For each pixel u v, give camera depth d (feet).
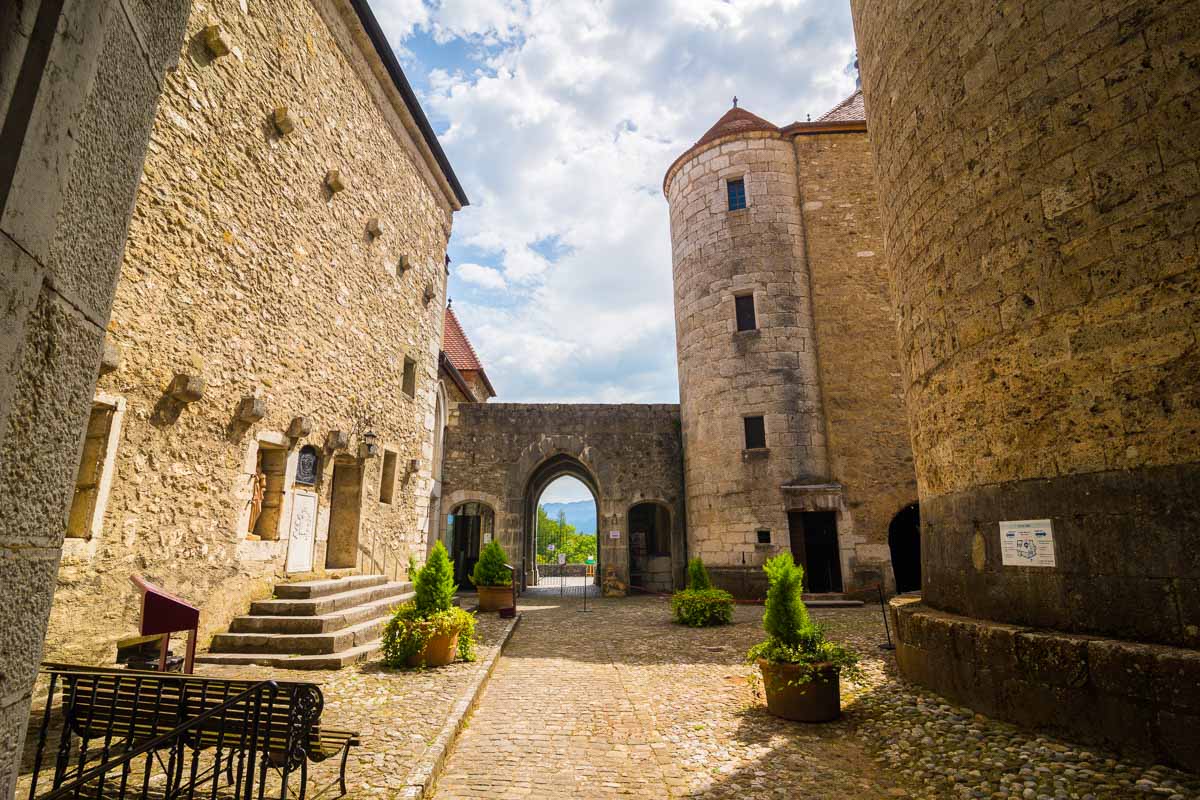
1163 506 12.73
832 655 16.74
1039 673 13.94
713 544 49.29
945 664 16.90
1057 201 15.21
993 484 16.76
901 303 22.38
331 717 15.16
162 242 18.81
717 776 12.91
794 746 14.55
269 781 11.35
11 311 3.71
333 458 29.09
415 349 39.55
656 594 56.24
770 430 48.16
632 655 25.90
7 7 3.82
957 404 18.40
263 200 23.93
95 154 4.66
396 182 37.01
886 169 23.25
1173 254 12.86
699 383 52.37
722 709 17.72
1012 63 16.63
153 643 18.56
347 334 30.60
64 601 15.57
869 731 15.34
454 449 58.23
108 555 16.83
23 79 3.86
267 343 24.02
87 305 4.63
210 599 20.75
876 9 23.89
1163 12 13.38
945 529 19.11
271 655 20.43
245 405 22.21
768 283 50.52
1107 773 11.69
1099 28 14.53
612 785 12.48
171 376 19.10
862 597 44.42
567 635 31.48
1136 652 12.26
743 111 60.54
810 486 46.29
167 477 18.94
